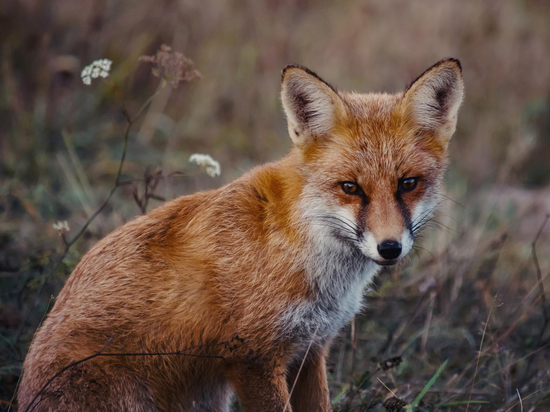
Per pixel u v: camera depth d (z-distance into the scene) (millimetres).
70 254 10289
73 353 7047
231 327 7266
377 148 7371
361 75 19156
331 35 20062
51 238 11695
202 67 18859
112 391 7020
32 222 12445
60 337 7184
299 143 7691
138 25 19422
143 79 18875
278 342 7328
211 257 7359
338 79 18781
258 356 7188
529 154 18344
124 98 17875
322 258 7469
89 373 6934
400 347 10273
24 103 16797
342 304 7820
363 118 7605
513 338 10594
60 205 13688
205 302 7344
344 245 7621
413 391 8984
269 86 18750
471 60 20062
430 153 7691
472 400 8555
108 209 13461
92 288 7422
